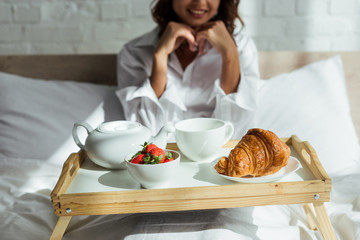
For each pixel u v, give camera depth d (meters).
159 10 1.50
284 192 0.72
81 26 1.70
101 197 0.71
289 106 1.42
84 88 1.50
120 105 1.47
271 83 1.50
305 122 1.37
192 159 0.88
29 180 1.09
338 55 1.60
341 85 1.51
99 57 1.65
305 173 0.80
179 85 1.46
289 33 1.71
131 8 1.69
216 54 1.46
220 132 0.85
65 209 0.72
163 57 1.32
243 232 0.85
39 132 1.30
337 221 0.93
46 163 1.19
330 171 1.21
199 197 0.72
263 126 1.37
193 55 1.49
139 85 1.50
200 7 1.34
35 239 0.86
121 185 0.78
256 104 1.32
